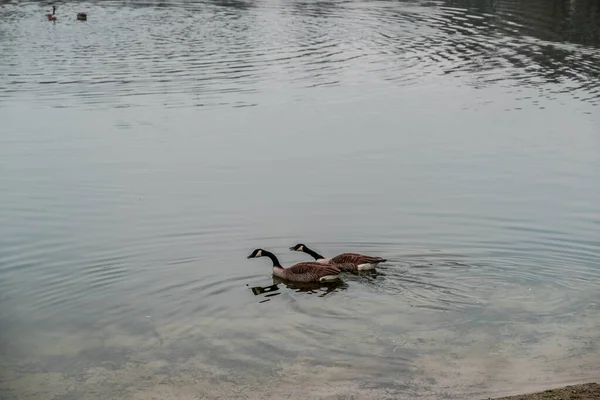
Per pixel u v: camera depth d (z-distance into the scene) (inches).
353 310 645.9
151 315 642.8
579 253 764.6
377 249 787.4
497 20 2443.4
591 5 2746.1
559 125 1298.0
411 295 673.6
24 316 641.6
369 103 1449.3
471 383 519.8
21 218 874.1
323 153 1142.3
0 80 1609.3
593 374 527.5
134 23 2413.9
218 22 2429.9
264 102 1448.1
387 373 537.3
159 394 516.4
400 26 2336.4
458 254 766.5
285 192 968.9
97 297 678.5
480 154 1138.0
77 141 1195.9
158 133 1243.8
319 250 791.7
